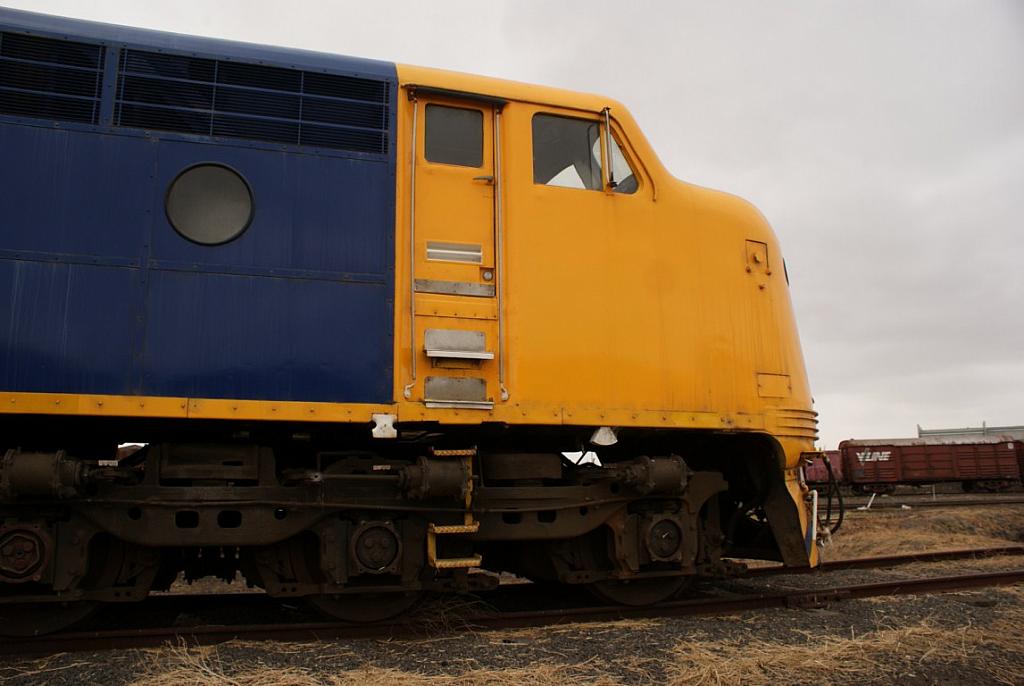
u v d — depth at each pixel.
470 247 5.02
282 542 4.68
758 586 6.91
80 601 4.32
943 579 6.50
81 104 4.38
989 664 4.29
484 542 5.50
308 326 4.50
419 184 4.98
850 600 5.91
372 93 4.96
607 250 5.31
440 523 4.76
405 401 4.61
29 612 4.25
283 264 4.53
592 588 5.44
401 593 4.84
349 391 4.50
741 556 6.39
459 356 4.70
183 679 3.66
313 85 4.86
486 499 4.89
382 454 5.27
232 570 5.03
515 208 5.11
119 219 4.30
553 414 4.90
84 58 4.46
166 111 4.52
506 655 4.20
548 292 5.07
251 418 4.29
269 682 3.66
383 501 4.64
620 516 5.26
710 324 5.55
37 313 4.07
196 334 4.29
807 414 5.99
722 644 4.52
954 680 4.03
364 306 4.63
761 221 6.14
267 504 4.41
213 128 4.58
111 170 4.34
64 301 4.12
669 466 5.16
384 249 4.75
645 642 4.50
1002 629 5.05
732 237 5.84
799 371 6.05
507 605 5.87
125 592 4.32
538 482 5.21
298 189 4.65
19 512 4.11
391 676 3.76
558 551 5.27
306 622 4.94
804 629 4.96
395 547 4.58
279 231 4.56
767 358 5.77
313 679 3.71
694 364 5.42
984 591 6.32
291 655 4.12
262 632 4.46
